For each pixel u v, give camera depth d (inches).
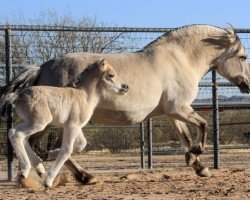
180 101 458.6
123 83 431.8
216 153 569.3
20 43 593.9
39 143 563.8
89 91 420.2
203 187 410.3
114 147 709.9
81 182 435.2
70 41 642.8
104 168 587.5
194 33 478.0
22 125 397.7
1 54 645.3
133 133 712.4
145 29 547.5
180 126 487.2
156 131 714.8
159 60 455.2
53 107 400.8
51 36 595.5
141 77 445.7
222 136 782.5
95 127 590.2
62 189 405.4
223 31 488.1
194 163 478.0
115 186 423.8
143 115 451.8
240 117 773.9
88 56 445.1
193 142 488.4
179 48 470.3
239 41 492.1
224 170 535.5
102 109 437.7
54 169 409.7
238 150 798.5
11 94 406.0
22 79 436.1
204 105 590.9
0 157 640.4
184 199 353.7
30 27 513.3
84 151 721.0
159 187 414.9
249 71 500.7
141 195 374.3
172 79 457.7
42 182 427.2
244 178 466.0
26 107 396.8
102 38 687.1
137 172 530.6
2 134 622.5
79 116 410.0
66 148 407.8
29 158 412.5
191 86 463.2
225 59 489.4
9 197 368.5
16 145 394.6
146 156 674.8
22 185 420.8
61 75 436.1
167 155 733.9
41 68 444.1
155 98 450.3
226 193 375.9
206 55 480.4
